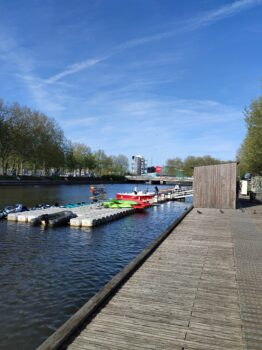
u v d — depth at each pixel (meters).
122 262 14.44
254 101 35.91
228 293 7.68
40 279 11.87
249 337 5.67
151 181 118.12
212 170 28.50
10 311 9.24
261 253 11.48
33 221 22.39
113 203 33.97
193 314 6.55
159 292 7.70
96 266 13.69
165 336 5.68
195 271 9.34
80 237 19.36
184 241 13.45
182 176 127.06
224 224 18.23
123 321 6.21
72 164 99.19
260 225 17.92
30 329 8.30
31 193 51.56
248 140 37.47
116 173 134.62
